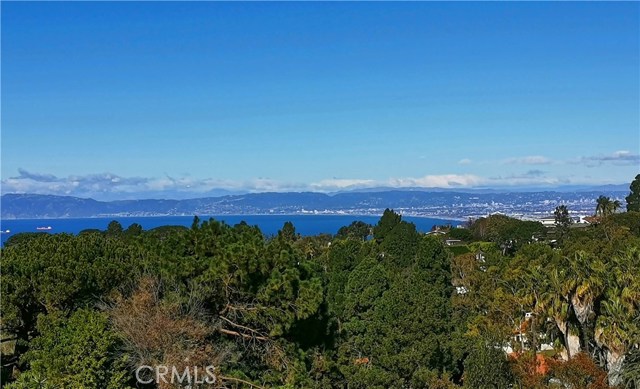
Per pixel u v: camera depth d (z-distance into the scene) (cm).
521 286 5275
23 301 2523
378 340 3481
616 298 3775
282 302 2833
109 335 2188
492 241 11944
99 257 2683
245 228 3189
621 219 9812
